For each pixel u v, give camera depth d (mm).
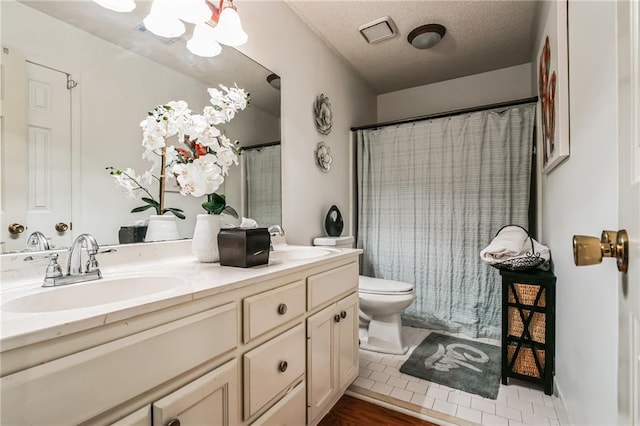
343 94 2715
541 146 2049
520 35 2320
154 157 1236
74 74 1021
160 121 1238
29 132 920
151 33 1244
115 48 1133
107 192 1099
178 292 754
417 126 2641
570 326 1298
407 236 2670
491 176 2359
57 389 531
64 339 544
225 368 857
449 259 2494
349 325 1561
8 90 881
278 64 1920
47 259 942
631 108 452
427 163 2596
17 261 882
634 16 441
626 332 467
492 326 2336
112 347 604
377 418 1454
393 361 1979
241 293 931
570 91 1247
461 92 3039
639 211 416
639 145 425
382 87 3258
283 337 1087
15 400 490
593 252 499
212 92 1347
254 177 1764
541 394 1609
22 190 904
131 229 1165
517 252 1760
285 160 1982
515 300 1687
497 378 1767
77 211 1021
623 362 482
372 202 2820
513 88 2820
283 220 1958
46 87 957
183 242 1331
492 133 2355
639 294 413
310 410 1221
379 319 2172
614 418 813
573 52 1186
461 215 2457
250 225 1648
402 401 1567
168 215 1287
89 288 888
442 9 2023
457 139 2480
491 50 2537
